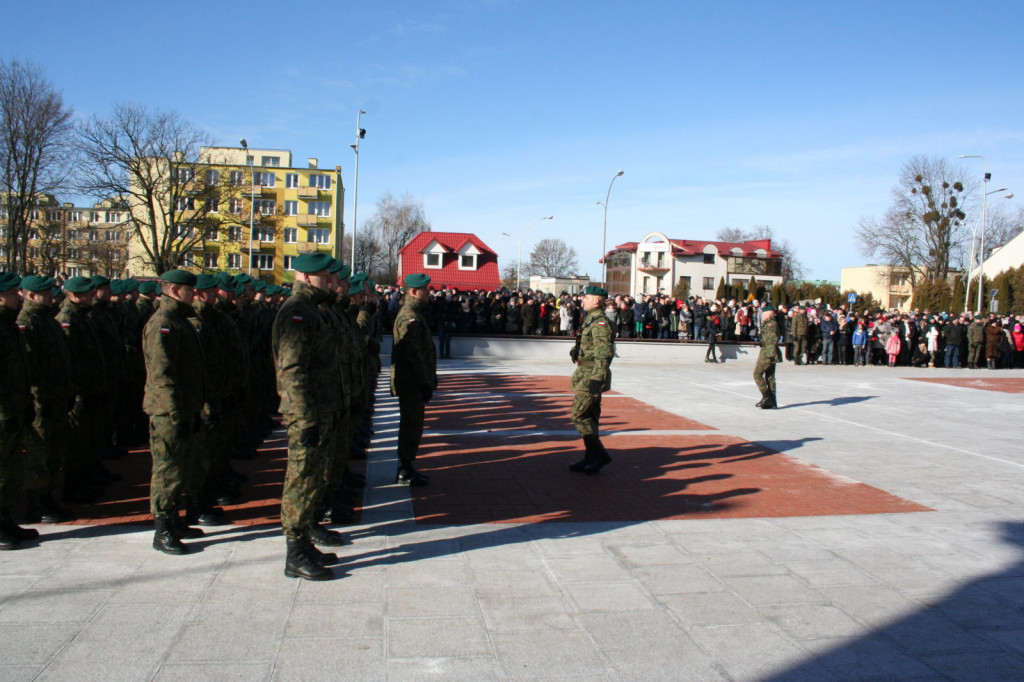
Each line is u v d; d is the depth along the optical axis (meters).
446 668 3.35
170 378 4.72
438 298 22.53
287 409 4.35
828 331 24.53
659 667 3.43
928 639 3.83
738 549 5.18
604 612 4.03
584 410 7.31
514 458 8.14
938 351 25.42
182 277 4.91
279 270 68.06
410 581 4.39
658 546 5.18
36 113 33.84
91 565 4.50
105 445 7.23
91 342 6.02
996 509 6.55
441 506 6.09
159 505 4.73
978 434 10.84
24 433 4.91
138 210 61.88
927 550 5.29
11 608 3.83
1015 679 3.44
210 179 55.19
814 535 5.57
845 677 3.41
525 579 4.48
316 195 68.06
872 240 52.56
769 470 7.88
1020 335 24.97
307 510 4.38
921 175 50.38
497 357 22.64
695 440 9.56
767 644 3.71
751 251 65.00
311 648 3.49
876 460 8.62
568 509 6.09
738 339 26.38
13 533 4.83
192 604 3.95
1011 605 4.31
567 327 24.28
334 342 4.76
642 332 25.73
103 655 3.35
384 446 8.70
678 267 63.31
